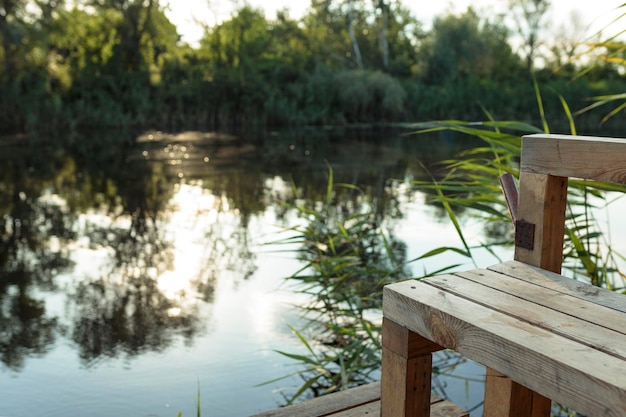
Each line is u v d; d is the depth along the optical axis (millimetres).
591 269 2275
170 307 3549
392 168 8766
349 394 1783
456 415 1658
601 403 805
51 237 5082
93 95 16938
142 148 11562
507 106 20406
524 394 1170
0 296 3729
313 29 25703
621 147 1185
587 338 935
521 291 1155
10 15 16953
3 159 9742
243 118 17828
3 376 2725
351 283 3625
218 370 2756
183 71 18531
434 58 23062
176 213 5961
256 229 5332
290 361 2850
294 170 8633
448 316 1030
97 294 3771
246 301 3615
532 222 1363
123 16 20219
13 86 15453
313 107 18750
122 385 2627
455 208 6000
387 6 25547
